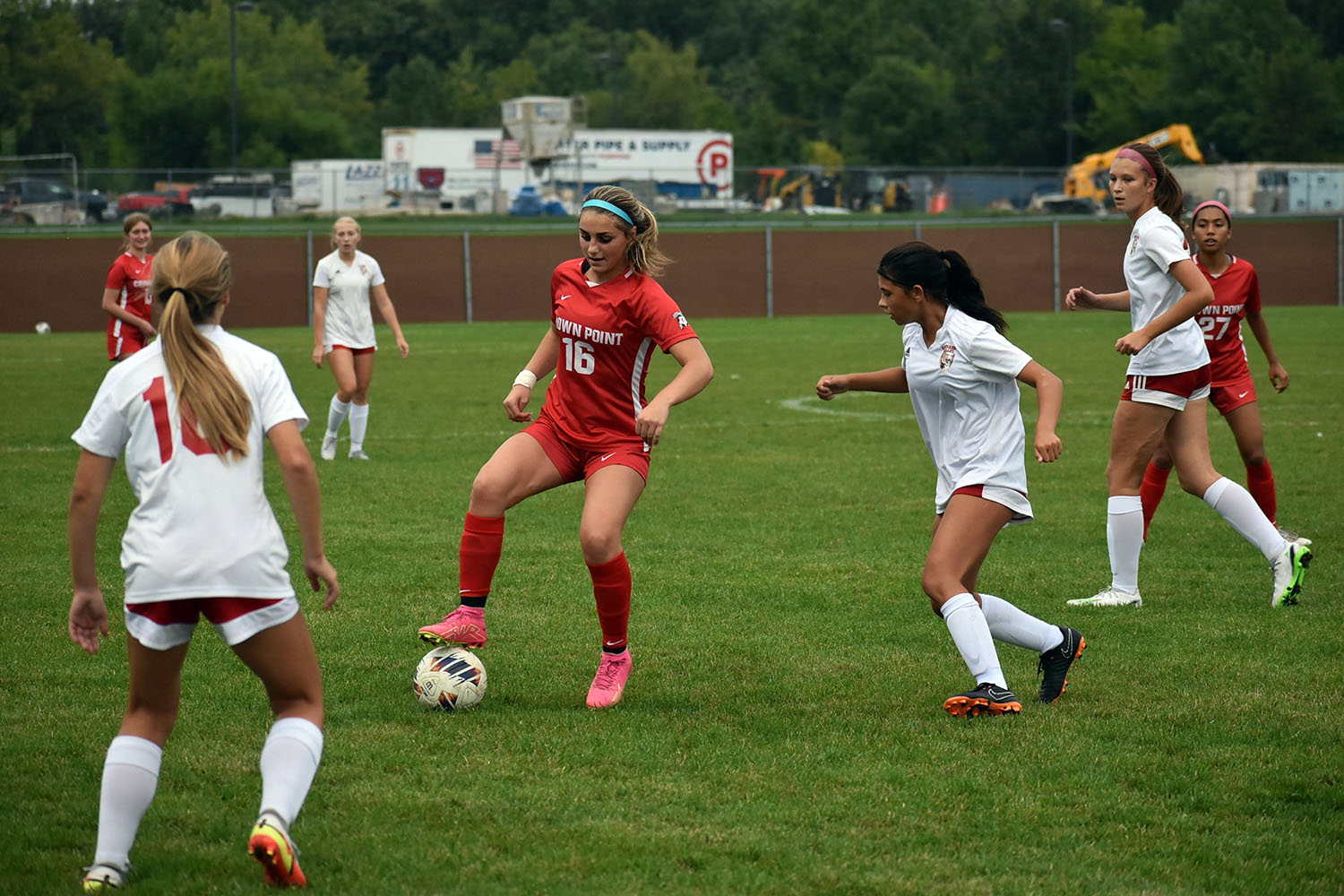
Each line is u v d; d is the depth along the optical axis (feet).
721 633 60.95
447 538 80.33
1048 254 323.98
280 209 490.49
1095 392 163.22
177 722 47.60
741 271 312.09
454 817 39.24
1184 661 56.34
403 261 298.56
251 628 33.42
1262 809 40.57
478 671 49.88
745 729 47.57
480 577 50.83
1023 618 50.62
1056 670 50.83
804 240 315.58
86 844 37.63
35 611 63.41
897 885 34.86
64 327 276.21
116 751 34.55
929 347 49.11
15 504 90.79
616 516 49.78
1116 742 46.42
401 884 34.78
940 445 50.31
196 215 482.28
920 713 49.57
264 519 33.96
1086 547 80.38
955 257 48.78
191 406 33.09
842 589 69.41
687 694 51.98
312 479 33.99
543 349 54.65
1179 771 43.52
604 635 51.03
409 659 56.13
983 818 39.50
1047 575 73.10
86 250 276.82
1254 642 59.47
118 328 130.31
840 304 319.06
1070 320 290.56
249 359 34.37
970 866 36.19
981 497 48.78
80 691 51.72
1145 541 81.92
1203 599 67.67
